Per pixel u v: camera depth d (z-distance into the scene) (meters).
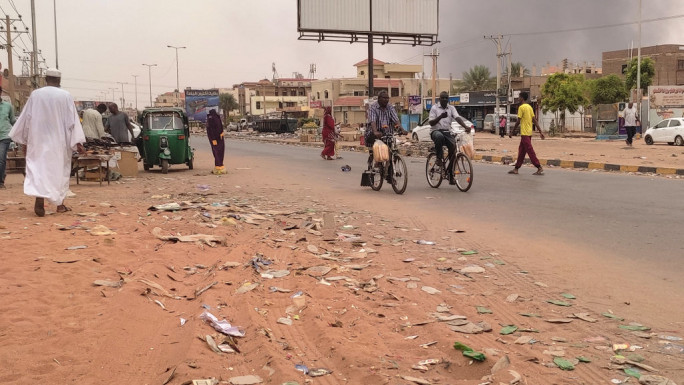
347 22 32.09
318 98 92.06
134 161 15.57
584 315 4.39
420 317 4.35
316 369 3.37
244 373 3.29
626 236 7.23
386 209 9.74
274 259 6.00
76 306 4.10
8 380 2.97
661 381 3.21
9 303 4.06
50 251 5.54
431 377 3.31
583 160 19.25
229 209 9.12
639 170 16.25
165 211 8.77
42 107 7.43
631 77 64.12
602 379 3.28
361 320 4.24
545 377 3.30
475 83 81.50
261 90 118.75
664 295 4.90
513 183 13.13
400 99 79.56
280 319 4.20
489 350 3.64
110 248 5.77
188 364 3.27
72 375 3.10
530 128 14.84
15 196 10.32
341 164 20.06
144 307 4.22
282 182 14.22
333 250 6.67
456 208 9.74
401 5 33.12
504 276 5.57
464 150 11.67
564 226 7.99
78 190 11.98
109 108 15.91
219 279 5.09
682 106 44.66
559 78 57.56
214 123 16.36
